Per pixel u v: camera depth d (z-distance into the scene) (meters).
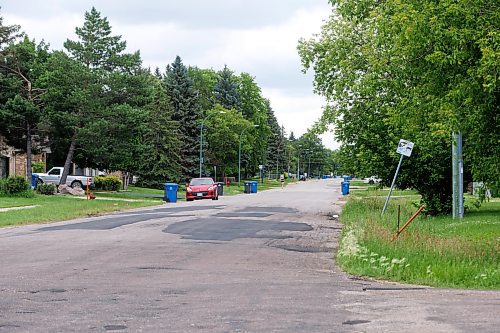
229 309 8.20
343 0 24.41
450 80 13.55
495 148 15.21
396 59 16.33
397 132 25.92
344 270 12.19
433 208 26.69
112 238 17.75
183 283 10.45
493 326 7.03
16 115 40.56
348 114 30.48
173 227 21.09
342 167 31.86
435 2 13.07
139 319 7.57
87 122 42.78
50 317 7.69
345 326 7.12
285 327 7.09
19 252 14.65
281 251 15.29
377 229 16.59
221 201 42.62
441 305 8.45
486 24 12.62
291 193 62.84
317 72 31.86
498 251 13.91
